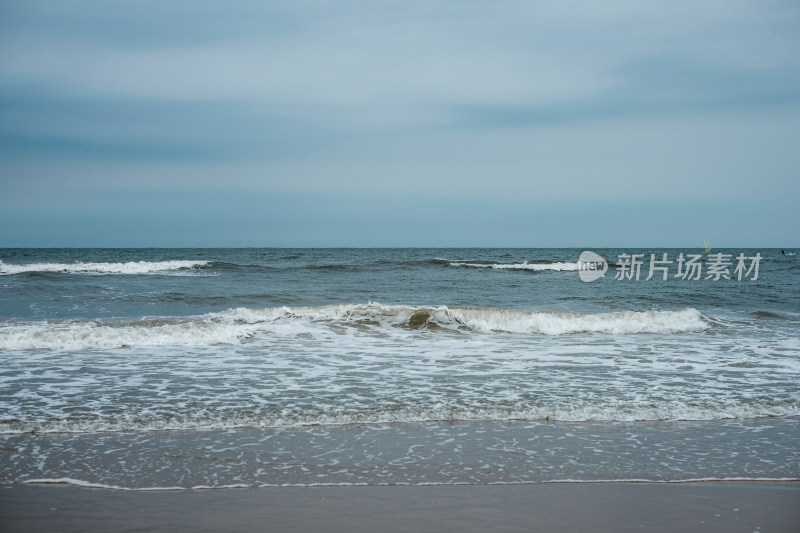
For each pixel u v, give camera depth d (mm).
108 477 4891
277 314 14203
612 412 6879
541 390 7898
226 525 4027
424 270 35625
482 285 25672
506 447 5742
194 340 11359
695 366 9586
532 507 4387
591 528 4047
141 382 8172
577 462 5355
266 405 7039
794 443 5934
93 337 11023
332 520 4121
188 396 7434
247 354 10352
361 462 5305
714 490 4762
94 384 8016
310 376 8672
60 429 6094
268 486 4746
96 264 30312
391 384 8203
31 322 13250
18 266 28891
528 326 13523
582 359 10164
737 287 26016
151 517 4141
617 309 17969
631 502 4504
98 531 3910
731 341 12188
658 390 7934
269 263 44375
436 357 10266
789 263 49906
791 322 14977
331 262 45969
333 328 13016
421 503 4434
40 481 4781
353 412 6766
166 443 5754
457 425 6457
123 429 6133
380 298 19828
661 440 6004
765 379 8656
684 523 4145
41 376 8453
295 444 5770
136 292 20188
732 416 6867
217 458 5363
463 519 4160
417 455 5500
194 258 54906
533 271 37406
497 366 9523
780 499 4594
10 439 5789
